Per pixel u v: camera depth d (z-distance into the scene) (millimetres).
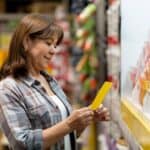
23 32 2051
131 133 1878
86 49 3414
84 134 3688
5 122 2004
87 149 3666
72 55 4473
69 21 4625
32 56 2082
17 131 1969
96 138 3496
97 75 3379
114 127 2514
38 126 2043
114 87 2453
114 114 2482
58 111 2109
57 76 4496
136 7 1734
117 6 2312
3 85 2039
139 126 1646
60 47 4551
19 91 2035
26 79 2086
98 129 3469
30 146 1940
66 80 4512
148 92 1524
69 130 1938
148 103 1521
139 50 1704
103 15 3094
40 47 2062
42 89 2109
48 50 2080
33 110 2035
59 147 2135
